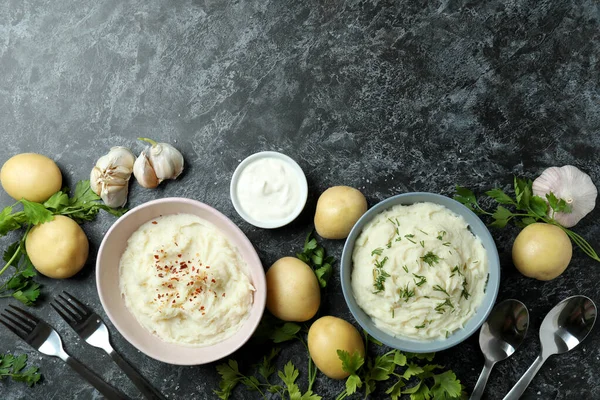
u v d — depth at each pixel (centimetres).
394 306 65
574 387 71
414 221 66
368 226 67
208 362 67
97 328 73
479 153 72
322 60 73
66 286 74
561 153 71
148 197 75
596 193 70
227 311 68
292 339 72
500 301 72
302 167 73
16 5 76
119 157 73
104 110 75
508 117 72
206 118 74
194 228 68
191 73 75
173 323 68
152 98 75
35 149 76
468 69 72
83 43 76
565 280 71
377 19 73
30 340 73
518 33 72
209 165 74
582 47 71
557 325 70
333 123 73
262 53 74
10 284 73
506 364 71
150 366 73
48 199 73
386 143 73
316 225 70
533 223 69
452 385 67
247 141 74
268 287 69
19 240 75
